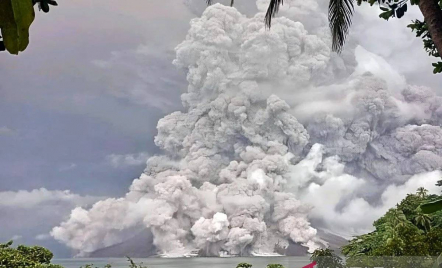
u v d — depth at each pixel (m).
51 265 15.18
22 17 0.90
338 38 6.20
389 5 4.46
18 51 0.91
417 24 4.64
